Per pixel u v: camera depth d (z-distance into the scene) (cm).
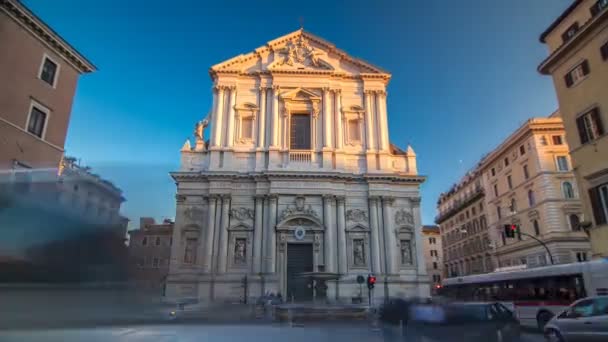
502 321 1226
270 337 948
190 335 801
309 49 3831
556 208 4419
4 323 286
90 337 338
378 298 2856
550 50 2811
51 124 2589
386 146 3650
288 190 3391
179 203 3347
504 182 5397
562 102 2600
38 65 2523
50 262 308
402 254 3378
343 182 3475
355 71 3859
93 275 345
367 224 3409
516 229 2850
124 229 386
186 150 3550
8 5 2292
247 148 3566
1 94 2270
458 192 7012
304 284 3180
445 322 1145
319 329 1170
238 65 3784
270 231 3272
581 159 2442
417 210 3481
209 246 3197
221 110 3634
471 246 6372
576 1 2520
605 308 1307
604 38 2286
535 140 4691
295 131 3712
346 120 3709
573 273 1973
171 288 1866
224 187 3388
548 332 1462
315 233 3319
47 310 307
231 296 3072
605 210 2266
